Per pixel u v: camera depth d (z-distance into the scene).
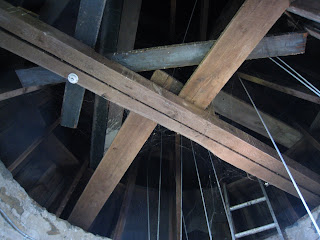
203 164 7.45
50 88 5.63
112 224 6.09
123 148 3.72
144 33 7.49
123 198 6.34
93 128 4.70
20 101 5.02
